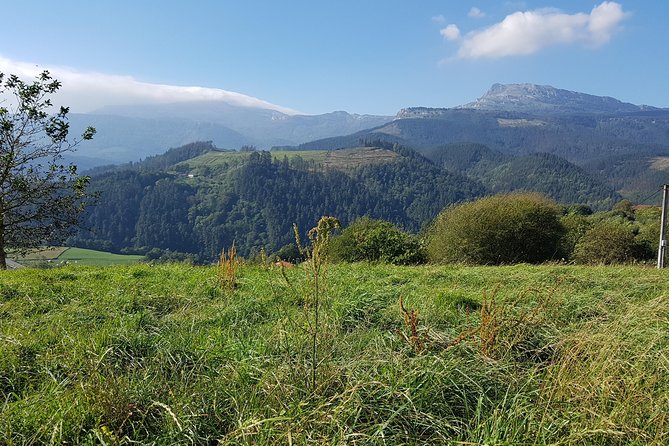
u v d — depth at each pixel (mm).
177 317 6199
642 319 5176
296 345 4402
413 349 4504
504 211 21703
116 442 2975
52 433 3029
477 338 4664
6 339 4812
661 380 3963
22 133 14867
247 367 4066
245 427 2955
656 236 27875
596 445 3092
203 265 13094
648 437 3061
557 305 6238
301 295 6766
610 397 3570
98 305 6637
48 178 15461
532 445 2973
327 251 4234
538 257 22078
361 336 5055
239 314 6223
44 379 4102
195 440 3146
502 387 3852
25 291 7465
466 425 3299
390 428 3189
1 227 14906
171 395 3648
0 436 3080
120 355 4629
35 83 14914
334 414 3141
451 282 9719
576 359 4168
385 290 7883
